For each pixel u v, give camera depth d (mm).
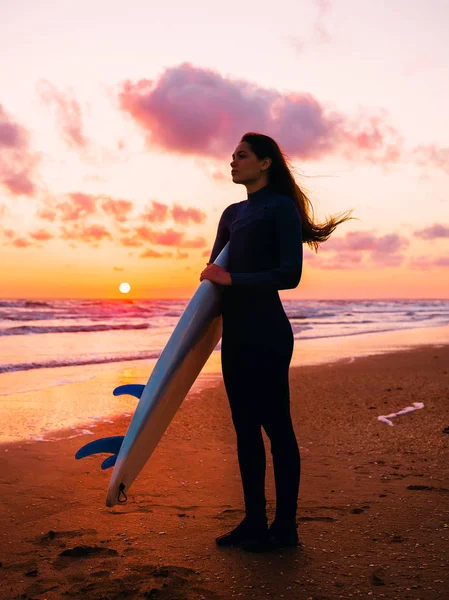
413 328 23203
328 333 19000
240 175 2412
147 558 2225
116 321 26188
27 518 2684
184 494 3047
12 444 4215
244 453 2354
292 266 2223
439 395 6484
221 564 2164
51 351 11883
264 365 2266
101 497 3004
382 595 1899
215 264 2281
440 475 3336
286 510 2328
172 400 2330
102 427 4867
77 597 1913
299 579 2029
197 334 2338
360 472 3436
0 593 1940
